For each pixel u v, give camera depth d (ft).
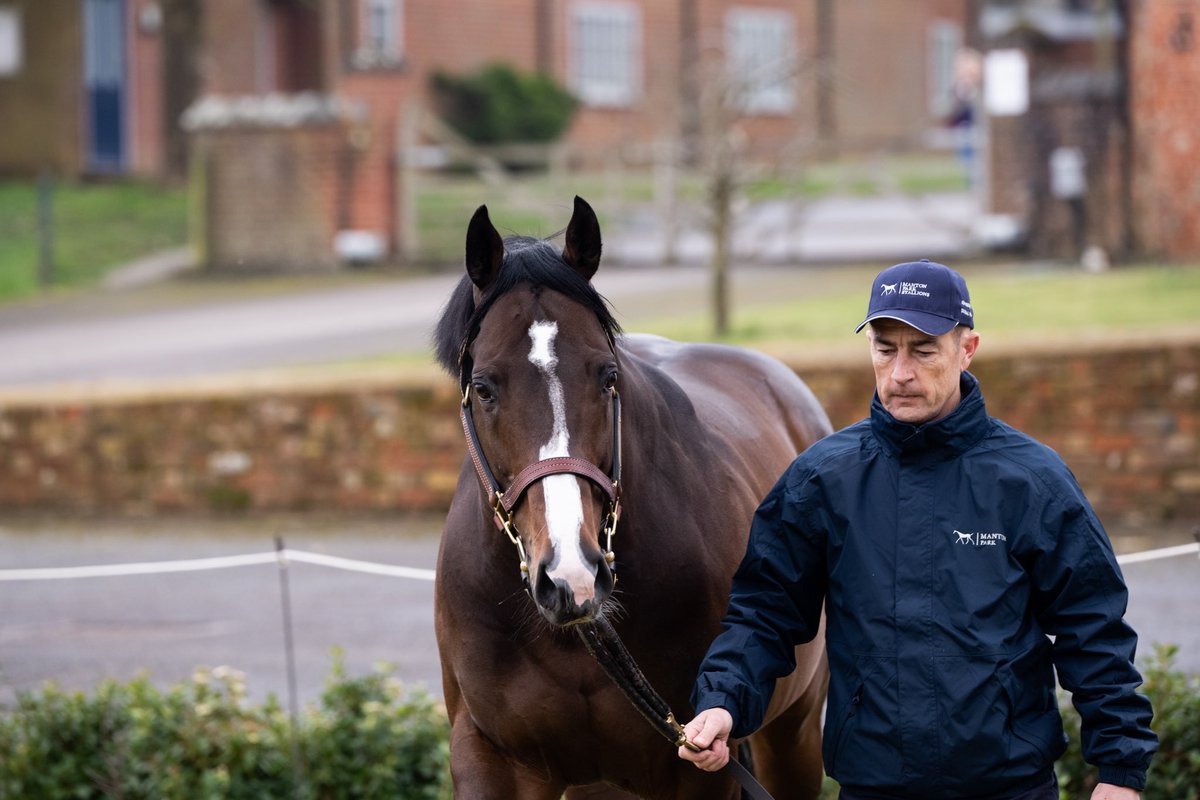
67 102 102.99
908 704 12.52
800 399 20.47
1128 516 35.88
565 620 11.93
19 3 102.73
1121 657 12.30
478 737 14.82
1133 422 35.68
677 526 14.40
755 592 13.56
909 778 12.56
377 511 40.34
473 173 98.07
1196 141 70.13
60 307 71.97
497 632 13.99
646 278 72.13
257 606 33.01
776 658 13.52
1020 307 54.03
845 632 12.98
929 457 12.89
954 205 89.40
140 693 22.41
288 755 21.43
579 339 12.96
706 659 13.38
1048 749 12.57
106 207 94.02
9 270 79.77
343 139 80.94
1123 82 72.79
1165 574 31.86
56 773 21.52
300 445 40.78
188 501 41.68
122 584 35.29
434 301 68.74
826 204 93.71
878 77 126.11
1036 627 12.71
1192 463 35.47
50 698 22.68
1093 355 35.68
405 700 23.53
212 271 82.07
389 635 30.30
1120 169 72.64
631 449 13.99
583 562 12.05
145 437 41.86
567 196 87.71
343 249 81.00
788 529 13.38
